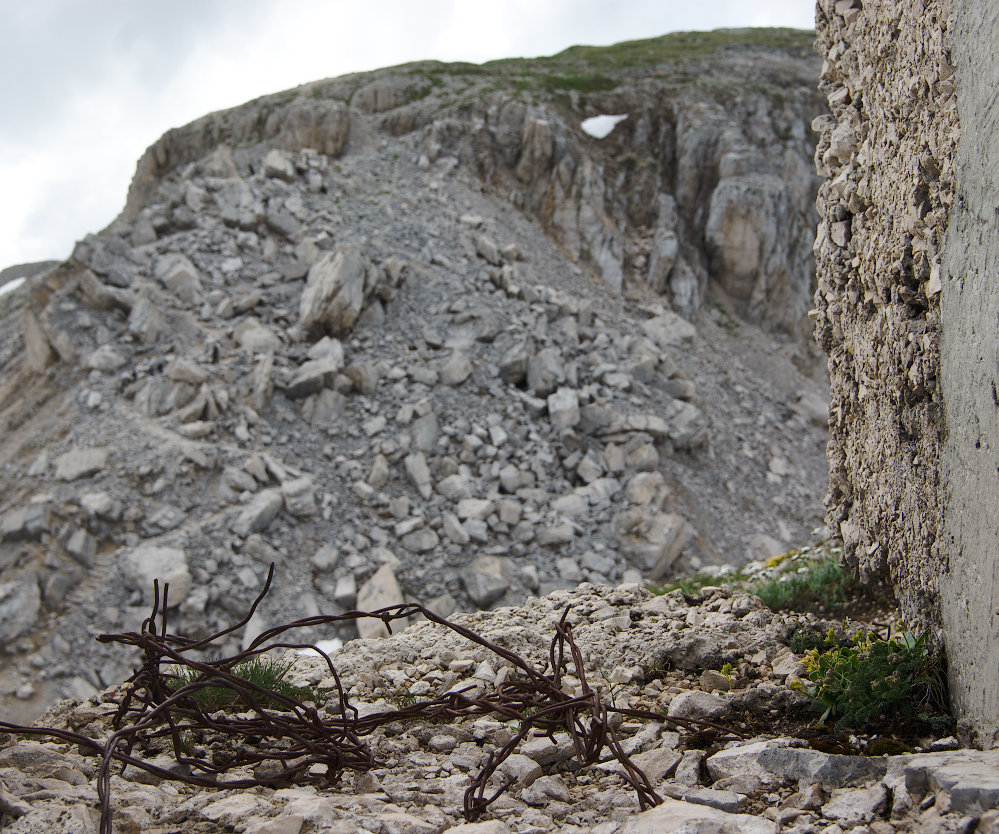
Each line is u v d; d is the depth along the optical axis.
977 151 3.15
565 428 19.64
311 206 25.91
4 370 22.66
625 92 36.94
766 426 25.83
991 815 2.26
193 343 19.81
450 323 21.89
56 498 15.66
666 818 2.58
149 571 14.46
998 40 2.92
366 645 5.58
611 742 3.20
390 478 17.97
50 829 2.43
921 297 4.10
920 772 2.59
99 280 20.62
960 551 3.43
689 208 34.28
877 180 4.82
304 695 4.57
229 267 22.34
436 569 16.31
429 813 2.95
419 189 28.95
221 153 27.47
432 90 35.59
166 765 3.38
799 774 3.05
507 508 17.50
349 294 20.48
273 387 19.02
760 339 31.89
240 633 14.22
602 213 31.81
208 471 16.67
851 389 5.71
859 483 5.58
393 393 19.53
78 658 13.37
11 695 12.60
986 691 3.08
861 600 6.37
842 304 5.75
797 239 33.72
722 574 9.48
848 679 3.72
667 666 4.79
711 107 36.00
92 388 18.48
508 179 31.78
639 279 31.50
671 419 21.86
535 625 5.63
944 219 3.65
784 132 35.94
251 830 2.58
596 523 18.02
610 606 5.78
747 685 4.38
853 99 5.57
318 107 31.53
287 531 16.27
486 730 3.96
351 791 3.22
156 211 24.22
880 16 4.70
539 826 2.91
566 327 23.33
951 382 3.53
